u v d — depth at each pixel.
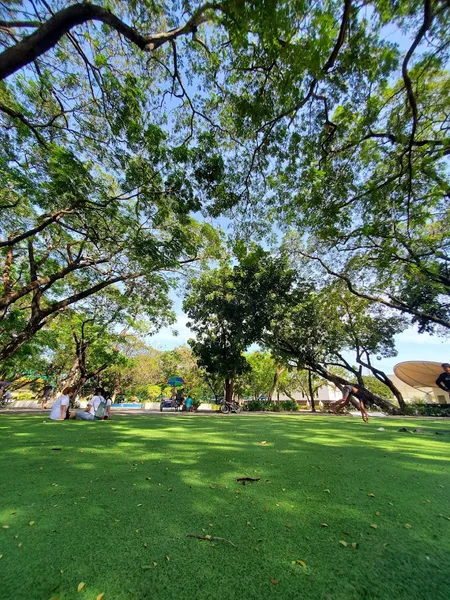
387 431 7.74
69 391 10.01
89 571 1.64
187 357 31.22
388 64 5.19
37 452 4.50
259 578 1.61
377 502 2.69
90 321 15.92
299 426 8.75
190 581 1.57
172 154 7.11
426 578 1.63
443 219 10.57
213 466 3.84
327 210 7.48
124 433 6.57
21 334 11.06
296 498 2.76
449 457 4.61
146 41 4.12
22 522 2.20
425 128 6.68
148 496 2.74
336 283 15.99
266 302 18.88
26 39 3.53
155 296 14.96
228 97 6.51
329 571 1.68
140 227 9.81
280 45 4.84
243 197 7.86
